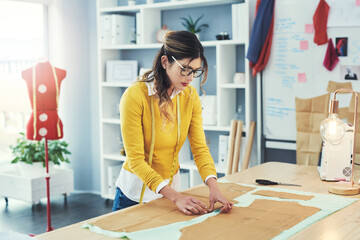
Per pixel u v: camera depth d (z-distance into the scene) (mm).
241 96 4598
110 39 5027
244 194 2184
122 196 2377
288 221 1771
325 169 2506
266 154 4277
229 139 4297
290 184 2402
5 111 5332
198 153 2312
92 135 5520
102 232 1680
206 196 2164
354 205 2023
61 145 5141
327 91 3826
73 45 5379
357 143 3566
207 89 4766
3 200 5219
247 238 1584
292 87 3984
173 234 1629
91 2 5324
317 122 3883
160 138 2211
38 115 4152
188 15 4805
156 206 2002
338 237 1614
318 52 3842
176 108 2234
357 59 3678
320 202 2045
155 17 4914
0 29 5160
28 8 5324
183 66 1992
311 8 3834
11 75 5324
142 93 2129
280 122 4082
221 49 4301
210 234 1624
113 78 5082
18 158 4934
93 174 5578
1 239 1564
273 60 4047
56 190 5035
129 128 2104
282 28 3971
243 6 4168
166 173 2316
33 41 5402
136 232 1656
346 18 3682
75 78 5430
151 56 5105
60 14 5371
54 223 4434
